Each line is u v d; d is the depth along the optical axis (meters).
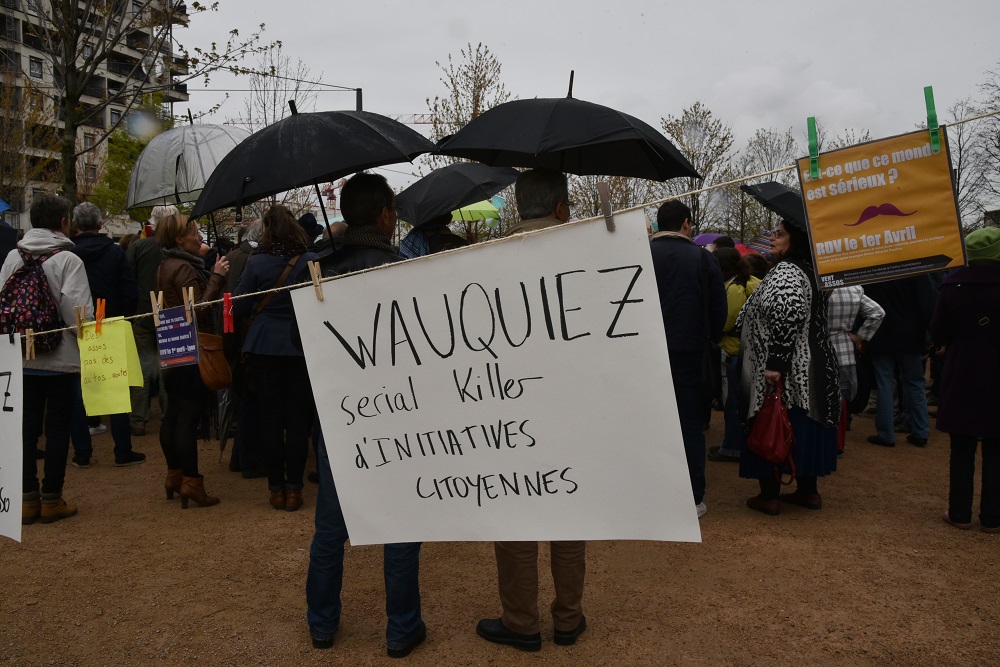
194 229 4.93
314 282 2.53
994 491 4.18
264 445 4.75
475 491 2.40
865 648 2.92
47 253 4.32
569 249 2.24
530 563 2.85
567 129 3.47
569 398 2.28
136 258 6.71
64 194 10.28
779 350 4.20
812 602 3.32
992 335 4.04
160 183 6.97
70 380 4.52
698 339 4.25
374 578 3.67
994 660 2.82
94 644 3.04
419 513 2.47
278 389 4.68
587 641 2.98
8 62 20.80
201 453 6.35
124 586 3.59
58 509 4.55
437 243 5.60
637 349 2.20
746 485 5.26
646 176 4.36
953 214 2.12
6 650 2.99
